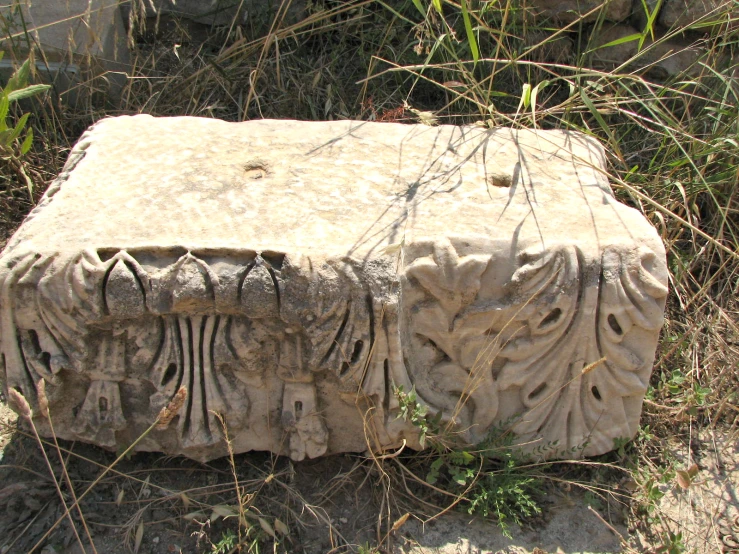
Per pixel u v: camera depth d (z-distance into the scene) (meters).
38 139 3.09
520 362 1.98
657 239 1.94
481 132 2.35
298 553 1.96
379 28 3.33
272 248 1.85
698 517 2.09
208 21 3.48
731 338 2.55
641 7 3.05
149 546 1.97
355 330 1.87
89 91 3.13
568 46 3.17
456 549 1.98
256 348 1.91
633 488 2.12
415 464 2.11
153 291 1.84
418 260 1.88
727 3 2.76
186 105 3.26
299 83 3.28
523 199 2.06
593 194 2.10
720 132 2.79
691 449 2.27
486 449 2.03
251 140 2.27
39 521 2.01
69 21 3.09
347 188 2.08
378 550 1.96
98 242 1.87
